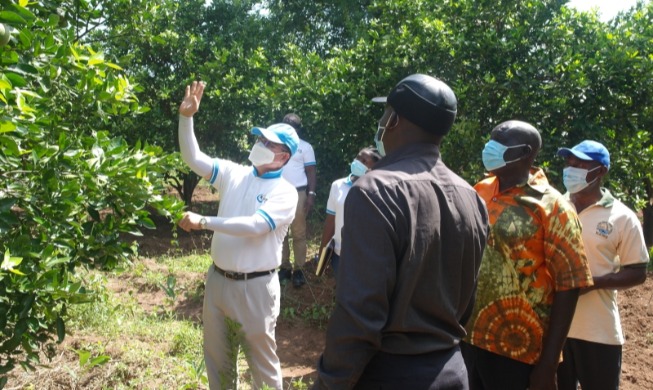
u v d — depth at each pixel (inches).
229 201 155.3
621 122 267.0
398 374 83.5
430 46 275.3
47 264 110.2
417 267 82.0
